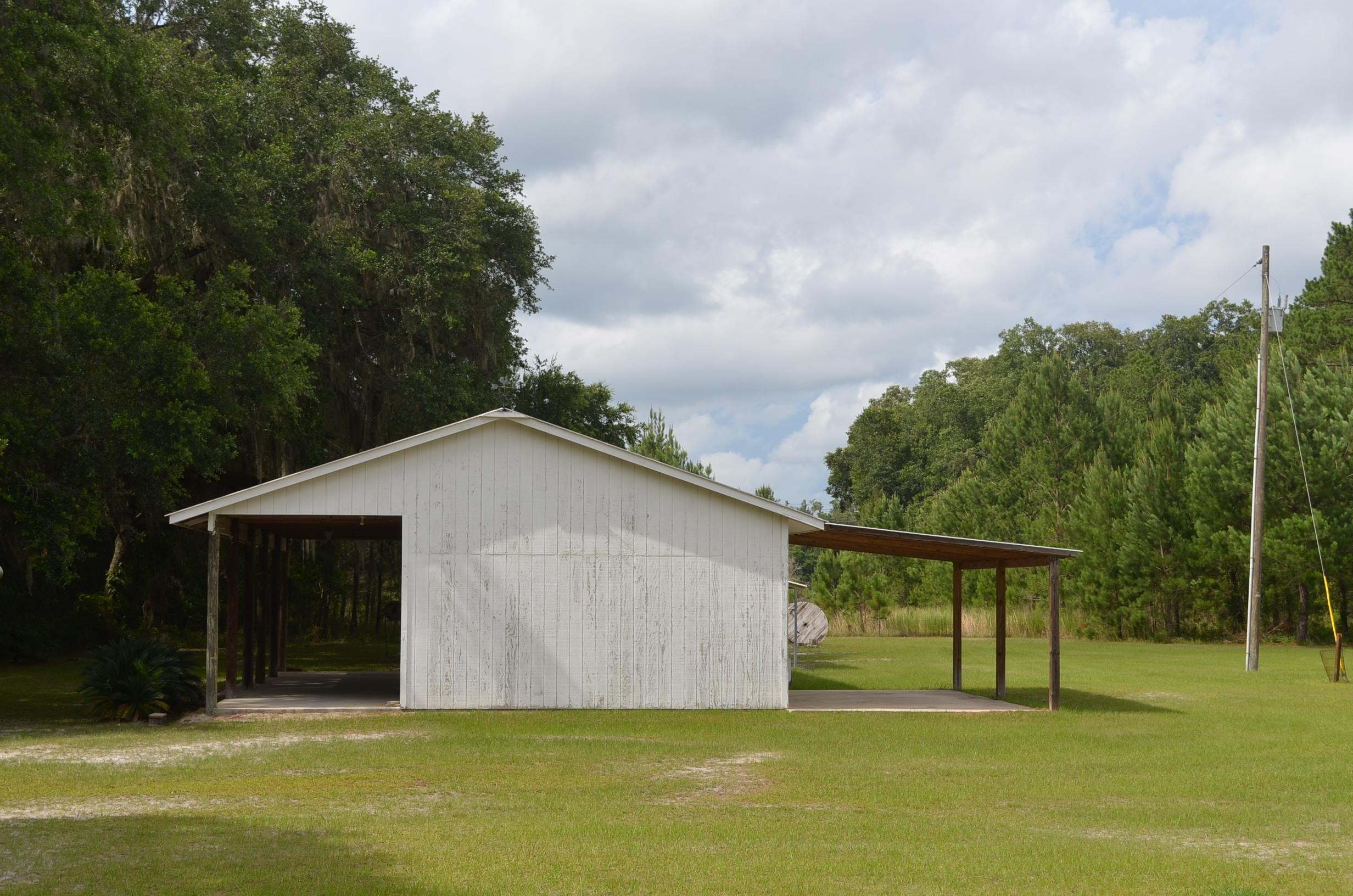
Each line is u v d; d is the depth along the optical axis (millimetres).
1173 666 29531
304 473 17781
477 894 7258
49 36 18156
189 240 26031
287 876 7629
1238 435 39344
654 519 18328
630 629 18172
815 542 20812
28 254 22156
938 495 56469
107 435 19469
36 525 18953
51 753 13586
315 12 32406
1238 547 38156
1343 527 37500
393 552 33094
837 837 9055
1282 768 13016
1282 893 7445
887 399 90438
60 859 8078
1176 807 10695
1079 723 17125
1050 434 49750
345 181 29359
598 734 15391
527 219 33031
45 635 29797
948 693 21938
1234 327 74188
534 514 18188
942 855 8469
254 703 18906
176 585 34375
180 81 24141
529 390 36531
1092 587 42688
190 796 10781
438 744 14336
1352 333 46094
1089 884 7648
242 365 22828
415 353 30797
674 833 9094
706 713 17750
